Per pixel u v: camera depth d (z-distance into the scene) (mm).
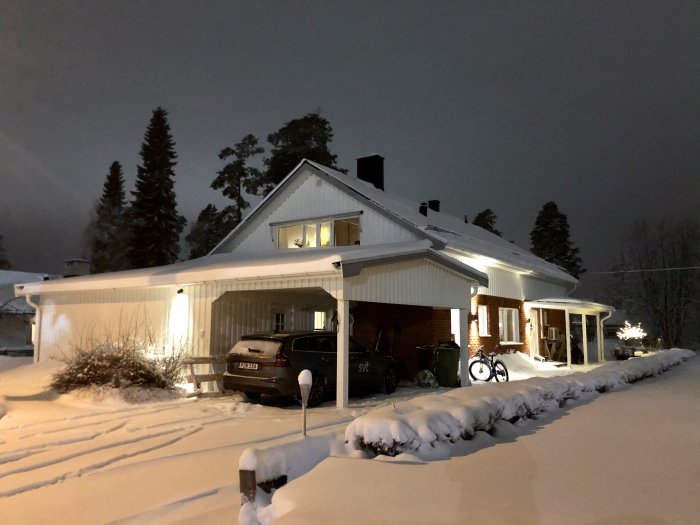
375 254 11758
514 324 22562
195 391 12117
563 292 29328
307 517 3758
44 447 7457
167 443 7707
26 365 17438
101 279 16016
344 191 19469
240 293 14344
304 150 39188
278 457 4730
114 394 11086
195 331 13602
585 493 4355
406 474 4762
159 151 43594
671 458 5539
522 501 4141
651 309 48250
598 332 27656
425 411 6012
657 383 13273
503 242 29938
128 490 5613
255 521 4180
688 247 47469
